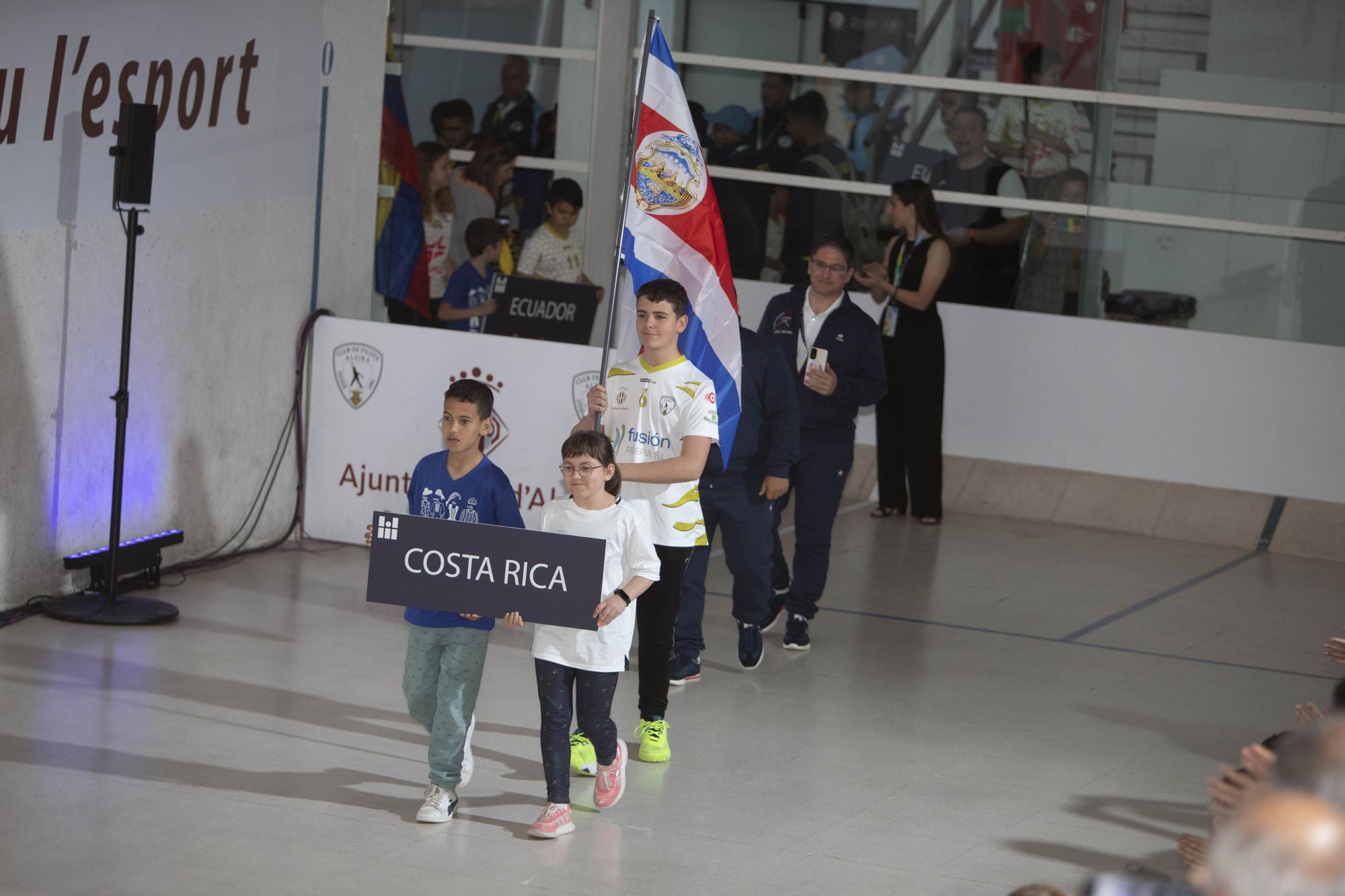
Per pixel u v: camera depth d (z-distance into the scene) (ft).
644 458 26.89
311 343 42.80
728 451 28.91
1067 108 53.78
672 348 26.89
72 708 28.66
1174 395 53.16
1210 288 53.01
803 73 55.98
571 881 22.25
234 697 30.01
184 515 39.34
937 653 36.78
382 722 29.17
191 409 39.01
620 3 54.49
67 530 35.27
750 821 25.21
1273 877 7.63
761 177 56.85
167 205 37.22
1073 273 54.29
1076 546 50.52
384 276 50.39
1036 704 32.96
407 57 54.54
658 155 28.12
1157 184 53.21
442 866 22.50
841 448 35.35
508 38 54.60
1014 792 27.40
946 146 55.16
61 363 34.40
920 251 50.85
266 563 40.86
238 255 40.01
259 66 39.99
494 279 47.75
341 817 24.20
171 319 37.83
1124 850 24.71
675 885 22.36
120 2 34.83
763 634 37.70
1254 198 52.24
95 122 34.53
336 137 44.04
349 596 38.17
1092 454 54.13
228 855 22.43
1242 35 51.88
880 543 49.14
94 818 23.54
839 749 29.25
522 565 22.84
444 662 23.84
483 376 41.24
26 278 33.04
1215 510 52.31
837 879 22.98
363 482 42.63
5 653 31.55
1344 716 8.65
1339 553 50.47
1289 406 52.08
